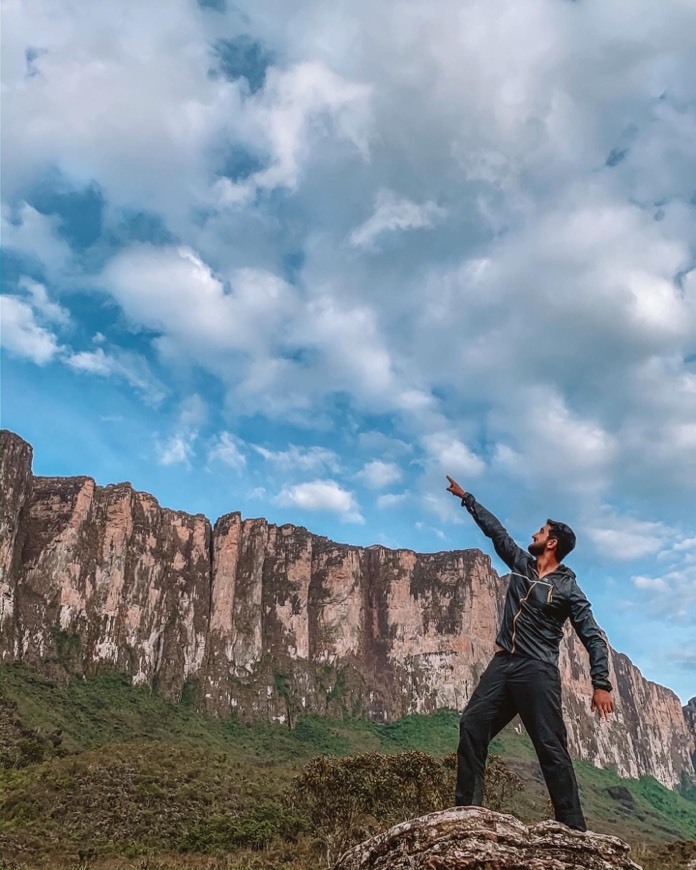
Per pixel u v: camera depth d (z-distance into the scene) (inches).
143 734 5383.9
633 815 6240.2
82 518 6658.5
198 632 7150.6
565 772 252.7
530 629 266.7
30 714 4758.9
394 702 7746.1
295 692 7337.6
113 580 6653.5
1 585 5787.4
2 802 2469.2
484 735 267.1
